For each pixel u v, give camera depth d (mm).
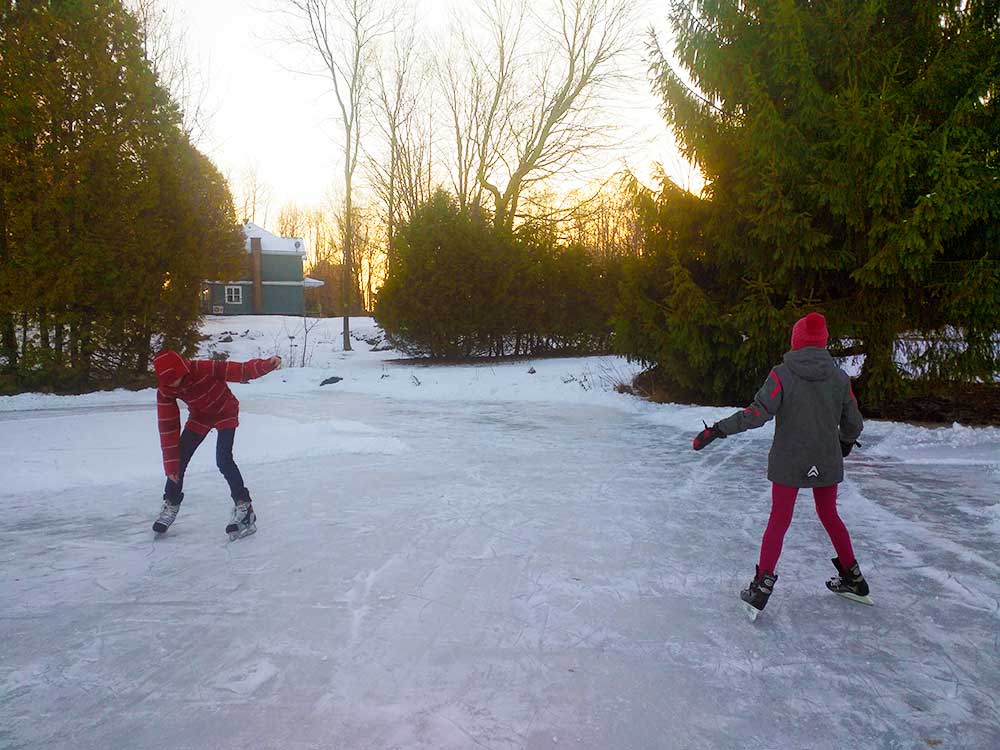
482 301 21250
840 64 10000
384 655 3215
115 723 2635
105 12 15430
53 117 14734
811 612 3727
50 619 3639
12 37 14383
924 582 4133
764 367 11453
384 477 7094
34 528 5324
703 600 3904
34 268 14438
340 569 4406
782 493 3664
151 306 16297
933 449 8219
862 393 10547
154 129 16266
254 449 8359
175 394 5109
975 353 9586
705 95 11516
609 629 3516
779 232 10047
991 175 8758
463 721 2648
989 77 8961
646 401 13211
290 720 2650
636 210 12391
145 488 6637
